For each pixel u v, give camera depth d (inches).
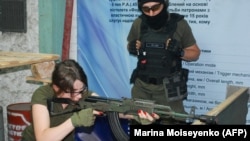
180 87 104.2
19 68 151.8
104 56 137.9
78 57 142.5
